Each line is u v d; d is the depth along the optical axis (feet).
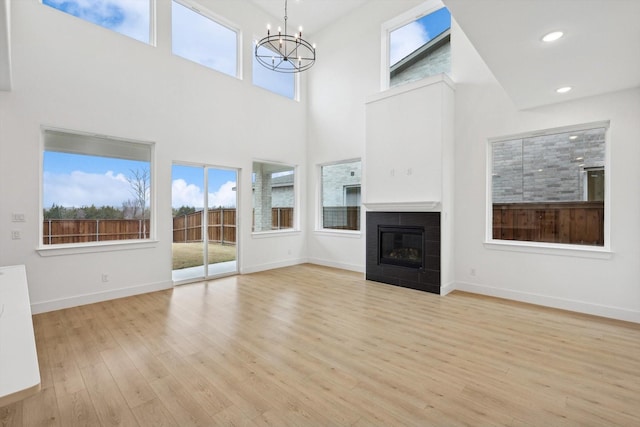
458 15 6.87
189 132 16.15
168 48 15.35
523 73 9.70
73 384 6.96
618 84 10.55
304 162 22.50
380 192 16.62
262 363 7.94
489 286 14.25
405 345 9.02
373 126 16.89
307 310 12.09
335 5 19.42
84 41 12.76
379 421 5.80
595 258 11.57
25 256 11.40
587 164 12.16
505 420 5.83
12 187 11.16
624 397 6.53
